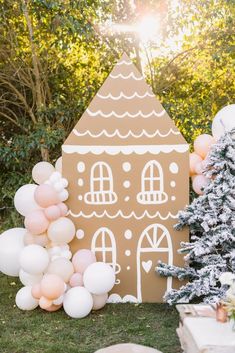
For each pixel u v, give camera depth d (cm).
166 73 897
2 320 472
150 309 496
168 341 420
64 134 826
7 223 848
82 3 739
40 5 733
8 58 859
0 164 880
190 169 536
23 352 402
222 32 828
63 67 871
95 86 859
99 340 424
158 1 850
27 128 870
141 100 520
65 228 488
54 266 478
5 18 800
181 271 497
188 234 516
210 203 490
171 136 518
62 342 420
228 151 488
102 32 839
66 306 470
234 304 325
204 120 847
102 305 491
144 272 516
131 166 517
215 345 304
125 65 524
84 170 516
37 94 858
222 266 481
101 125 518
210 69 877
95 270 467
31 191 514
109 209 516
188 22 845
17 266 509
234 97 901
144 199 518
